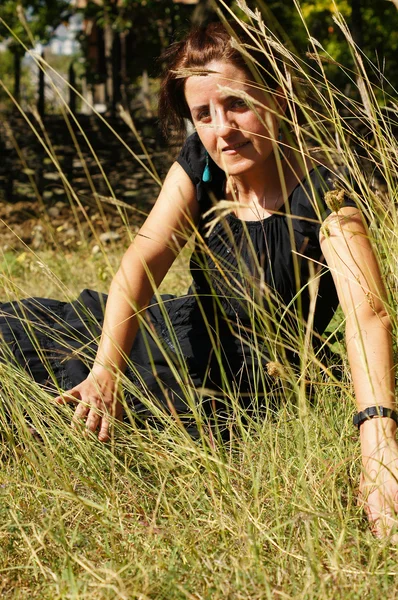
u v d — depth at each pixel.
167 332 2.87
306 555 1.84
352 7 9.53
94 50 18.94
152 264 2.62
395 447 1.98
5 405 2.47
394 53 12.57
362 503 2.01
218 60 2.34
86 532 2.09
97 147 10.89
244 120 2.35
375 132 2.35
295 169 2.51
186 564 1.87
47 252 6.61
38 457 2.33
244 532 1.94
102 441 2.37
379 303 2.15
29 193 9.92
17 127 10.88
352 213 2.29
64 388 2.74
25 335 2.87
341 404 2.45
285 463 2.22
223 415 2.65
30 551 1.98
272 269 2.55
